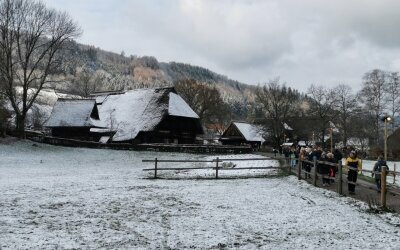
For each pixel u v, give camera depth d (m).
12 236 9.94
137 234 10.78
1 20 53.00
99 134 65.56
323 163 21.48
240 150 59.44
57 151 48.38
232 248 9.75
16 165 35.22
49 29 55.56
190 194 18.50
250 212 14.40
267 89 82.50
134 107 68.38
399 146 73.50
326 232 11.61
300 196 18.25
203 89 98.69
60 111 63.06
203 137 109.06
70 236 10.23
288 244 10.25
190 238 10.53
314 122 81.94
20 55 54.50
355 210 14.95
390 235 11.27
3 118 50.78
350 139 86.69
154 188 20.62
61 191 18.48
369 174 35.78
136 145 54.31
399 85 74.81
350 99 79.62
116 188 20.31
